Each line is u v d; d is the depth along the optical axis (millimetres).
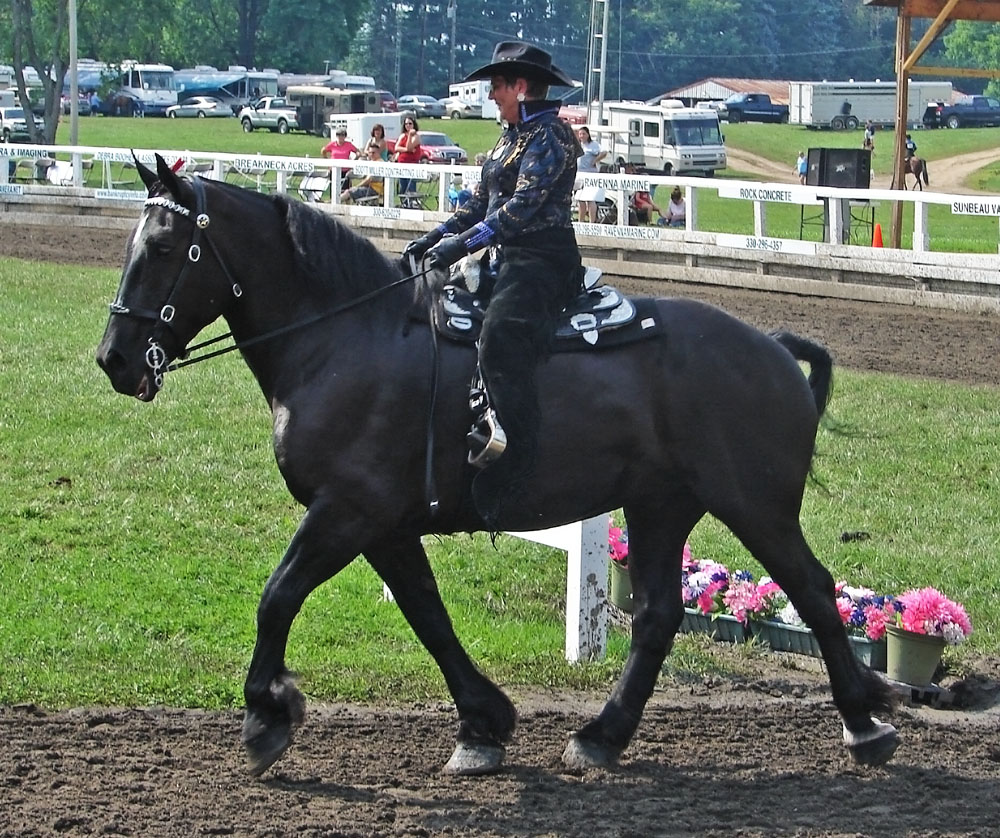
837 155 33156
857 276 24766
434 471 7152
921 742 8203
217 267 7125
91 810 6629
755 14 132625
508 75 7105
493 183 7238
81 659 9023
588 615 9523
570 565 9523
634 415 7289
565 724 8320
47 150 35906
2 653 9047
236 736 7809
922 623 9109
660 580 7770
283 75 103062
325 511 7035
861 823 6875
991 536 12102
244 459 13664
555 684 9117
